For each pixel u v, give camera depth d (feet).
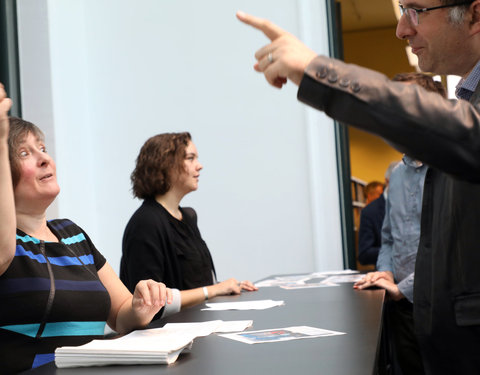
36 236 5.83
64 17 15.72
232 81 16.20
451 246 3.77
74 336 5.40
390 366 10.18
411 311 9.19
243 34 16.22
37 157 5.82
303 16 15.48
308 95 2.85
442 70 3.86
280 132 15.74
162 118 16.55
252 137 15.92
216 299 7.97
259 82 15.99
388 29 29.35
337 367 3.48
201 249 9.45
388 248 9.81
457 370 3.90
